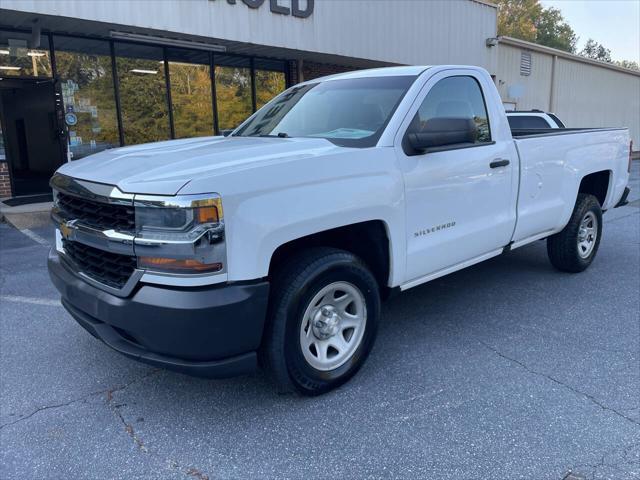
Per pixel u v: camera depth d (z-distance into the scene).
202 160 3.00
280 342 2.99
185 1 10.71
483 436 2.88
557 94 24.58
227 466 2.69
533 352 3.88
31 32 10.36
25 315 4.77
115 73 11.65
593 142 5.54
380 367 3.67
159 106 12.52
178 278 2.65
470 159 4.02
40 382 3.56
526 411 3.11
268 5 12.10
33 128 12.27
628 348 3.94
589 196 5.64
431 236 3.79
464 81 4.22
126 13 9.94
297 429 2.98
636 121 31.86
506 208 4.47
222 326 2.70
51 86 10.99
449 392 3.34
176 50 12.55
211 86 13.39
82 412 3.20
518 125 9.11
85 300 3.05
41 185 11.90
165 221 2.63
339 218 3.12
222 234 2.66
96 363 3.83
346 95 4.08
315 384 3.22
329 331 3.28
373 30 14.70
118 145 11.98
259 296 2.78
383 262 3.58
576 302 4.91
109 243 2.86
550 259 5.72
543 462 2.66
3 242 7.77
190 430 3.00
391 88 3.90
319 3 13.16
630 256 6.54
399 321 4.50
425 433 2.91
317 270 3.07
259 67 14.41
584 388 3.36
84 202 3.10
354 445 2.83
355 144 3.49
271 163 2.90
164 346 2.73
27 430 3.02
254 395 3.35
